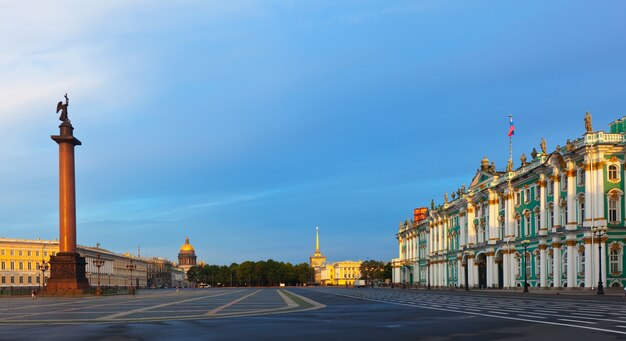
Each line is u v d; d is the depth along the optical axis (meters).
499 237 106.38
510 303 48.78
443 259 139.00
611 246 76.69
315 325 28.58
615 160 77.06
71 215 93.19
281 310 42.31
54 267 91.94
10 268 196.88
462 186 126.81
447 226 137.75
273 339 22.56
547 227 88.81
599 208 76.44
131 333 25.33
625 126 78.56
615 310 37.16
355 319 32.38
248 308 46.09
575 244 80.75
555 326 26.09
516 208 99.75
